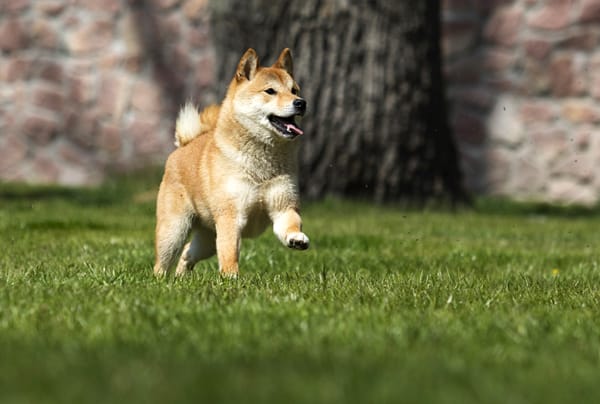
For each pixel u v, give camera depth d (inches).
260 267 397.1
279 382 177.3
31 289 293.3
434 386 178.2
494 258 433.4
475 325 245.8
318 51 661.9
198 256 381.1
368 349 214.7
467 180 807.7
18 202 679.1
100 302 270.8
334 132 663.8
